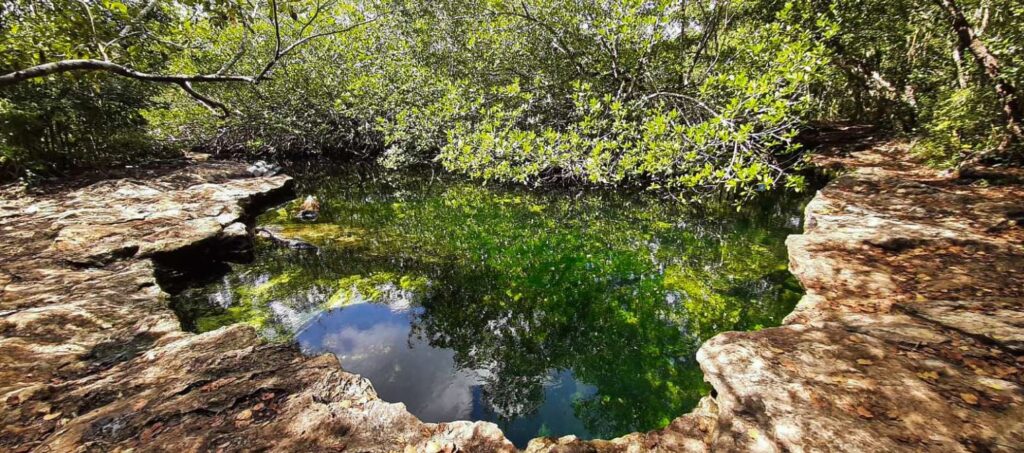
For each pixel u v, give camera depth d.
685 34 12.13
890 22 11.05
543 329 5.25
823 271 5.13
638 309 5.52
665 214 9.30
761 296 5.34
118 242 6.42
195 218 7.88
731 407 2.92
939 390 2.81
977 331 3.45
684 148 7.44
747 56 9.42
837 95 19.64
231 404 3.11
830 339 3.55
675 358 4.52
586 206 10.23
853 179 9.05
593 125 9.27
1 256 5.86
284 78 15.31
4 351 3.66
